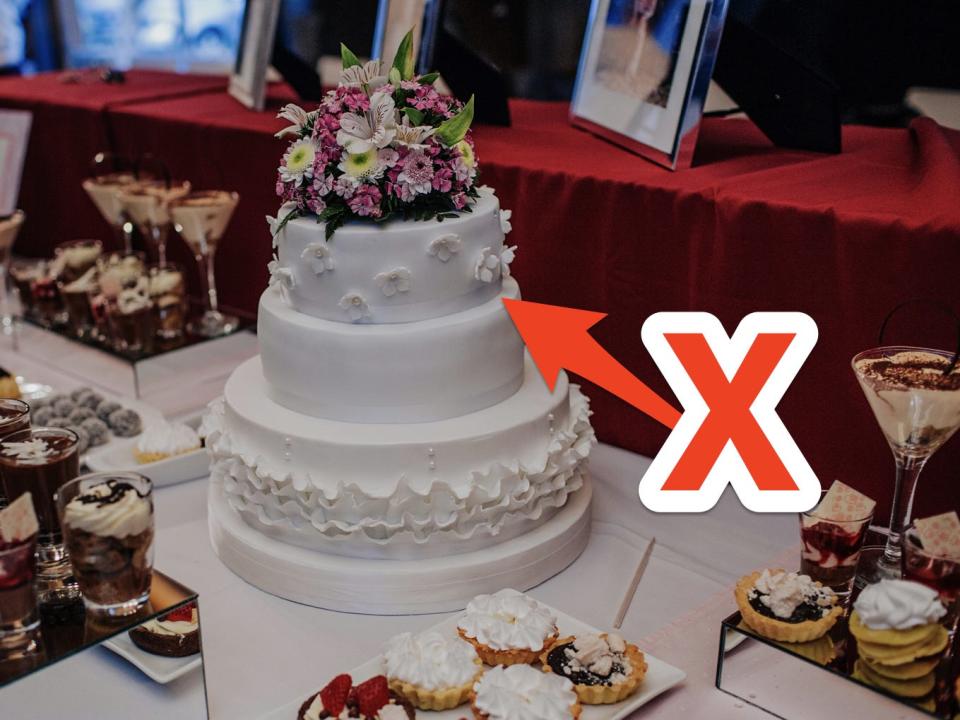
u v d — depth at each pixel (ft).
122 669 4.65
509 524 5.46
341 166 5.06
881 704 4.20
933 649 4.17
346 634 5.19
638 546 5.99
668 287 6.60
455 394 5.33
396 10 8.61
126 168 9.62
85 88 11.63
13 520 4.20
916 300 5.10
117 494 4.33
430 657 4.56
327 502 5.17
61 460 4.83
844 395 5.96
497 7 10.30
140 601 4.44
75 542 4.26
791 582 4.59
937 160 6.28
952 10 7.95
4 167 10.00
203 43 13.62
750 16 8.76
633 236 6.64
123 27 14.51
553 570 5.65
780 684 4.48
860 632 4.24
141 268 8.25
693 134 6.83
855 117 8.66
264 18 9.77
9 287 10.26
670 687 4.66
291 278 5.33
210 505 6.11
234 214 9.20
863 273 5.59
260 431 5.37
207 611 5.41
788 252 5.90
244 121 9.14
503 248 5.73
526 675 4.39
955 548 4.37
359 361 5.16
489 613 4.86
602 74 8.19
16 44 15.12
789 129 7.52
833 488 4.81
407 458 5.09
